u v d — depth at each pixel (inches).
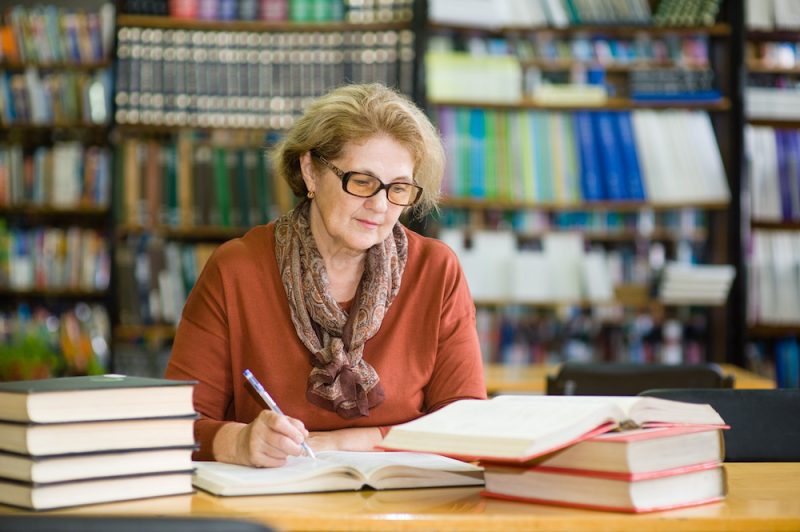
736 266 191.9
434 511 51.8
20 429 52.2
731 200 192.9
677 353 198.1
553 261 191.3
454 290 83.1
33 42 196.5
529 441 50.2
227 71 188.5
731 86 193.9
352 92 76.2
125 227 188.2
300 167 79.1
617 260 197.0
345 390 76.1
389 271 79.8
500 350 193.5
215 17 189.9
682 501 53.7
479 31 191.2
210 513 50.9
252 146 190.1
